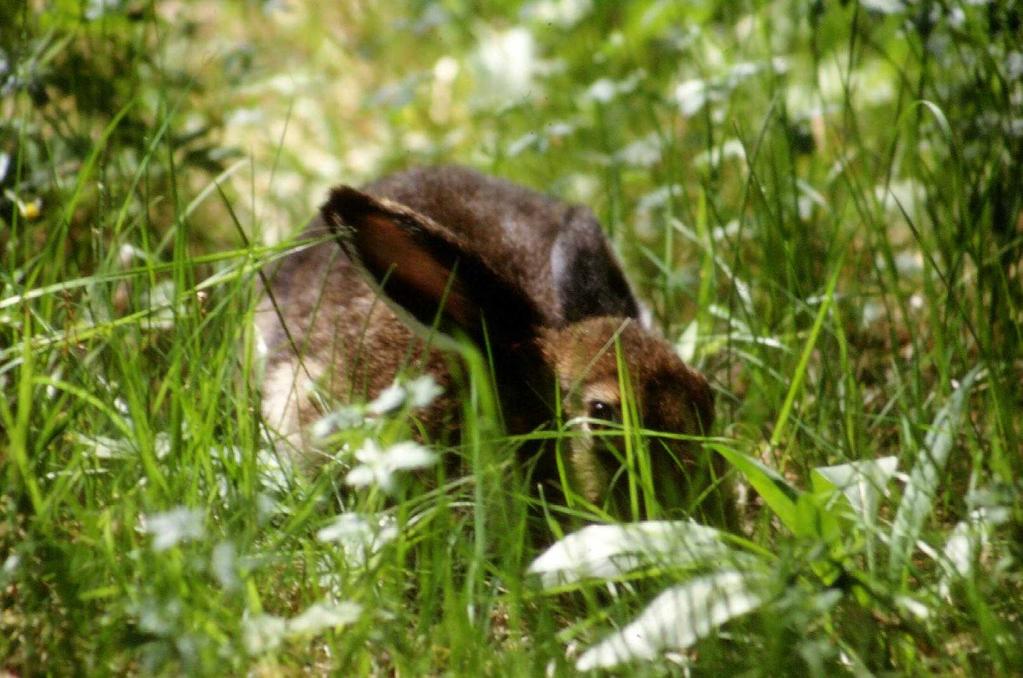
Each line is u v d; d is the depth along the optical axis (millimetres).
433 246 7703
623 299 8750
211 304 8414
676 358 7953
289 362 8695
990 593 6516
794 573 6051
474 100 13008
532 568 6398
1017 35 9414
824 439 7941
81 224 9914
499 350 8062
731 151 10547
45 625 6059
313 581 6285
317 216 9930
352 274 8984
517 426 8039
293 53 14086
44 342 7297
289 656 5980
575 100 12641
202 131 10422
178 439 6762
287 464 7500
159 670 5500
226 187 11711
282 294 9406
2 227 9414
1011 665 5898
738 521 7508
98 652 5773
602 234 8938
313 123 13000
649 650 5863
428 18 13352
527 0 14078
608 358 7812
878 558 6906
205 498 6793
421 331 7699
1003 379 8180
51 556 6227
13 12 10016
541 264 9094
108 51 10891
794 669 5910
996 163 9078
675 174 10828
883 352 9375
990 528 6836
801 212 9984
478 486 6480
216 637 5645
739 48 12031
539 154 11758
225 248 10625
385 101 12641
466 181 10000
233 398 7438
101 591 5875
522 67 13016
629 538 6359
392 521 6906
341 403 8344
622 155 11023
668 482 7156
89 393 7105
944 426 7711
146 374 7648
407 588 6637
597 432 7039
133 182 8359
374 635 5863
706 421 7738
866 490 7023
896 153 11195
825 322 8547
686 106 10383
